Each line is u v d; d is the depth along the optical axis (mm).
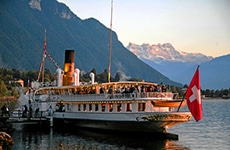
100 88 59000
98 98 57500
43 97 68812
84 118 59375
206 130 72000
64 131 59719
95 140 50656
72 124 62406
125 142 49219
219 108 188750
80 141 49875
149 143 48969
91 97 58844
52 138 52500
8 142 46281
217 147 50562
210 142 54938
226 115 126062
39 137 53469
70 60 72812
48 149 44406
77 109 62031
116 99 54719
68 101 63344
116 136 54219
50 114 64188
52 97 67688
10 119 61062
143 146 46750
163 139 52500
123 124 53875
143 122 51781
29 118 61781
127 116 53281
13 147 45406
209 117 114000
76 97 61938
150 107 52469
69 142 49156
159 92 53062
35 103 69438
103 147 45812
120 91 57250
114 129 56156
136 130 53875
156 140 51500
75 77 70688
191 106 50125
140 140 51000
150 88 54469
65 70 73000
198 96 49969
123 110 54219
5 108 63281
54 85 76125
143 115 51688
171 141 51656
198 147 49562
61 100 64562
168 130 71312
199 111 49844
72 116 61469
